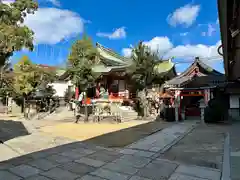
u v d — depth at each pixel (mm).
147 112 18359
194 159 6180
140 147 7648
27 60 20047
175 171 5164
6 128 12250
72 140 8836
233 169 5246
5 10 7188
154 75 18938
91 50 16453
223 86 16797
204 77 18125
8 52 7262
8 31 6812
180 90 17844
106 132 11023
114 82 23750
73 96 24281
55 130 11625
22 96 20484
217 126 13578
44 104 21750
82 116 17172
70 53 16203
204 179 4676
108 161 5953
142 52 17812
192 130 11930
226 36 4801
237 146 7781
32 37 7426
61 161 5926
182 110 18859
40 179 4637
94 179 4656
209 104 15812
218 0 3334
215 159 6156
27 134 10266
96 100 19281
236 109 17438
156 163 5793
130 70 18562
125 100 21297
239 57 6723
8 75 17766
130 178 4719
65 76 21859
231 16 3834
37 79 20250
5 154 6613
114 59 24266
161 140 8953
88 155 6562
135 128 12539
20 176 4797
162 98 19797
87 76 16469
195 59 19812
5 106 23828
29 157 6301
